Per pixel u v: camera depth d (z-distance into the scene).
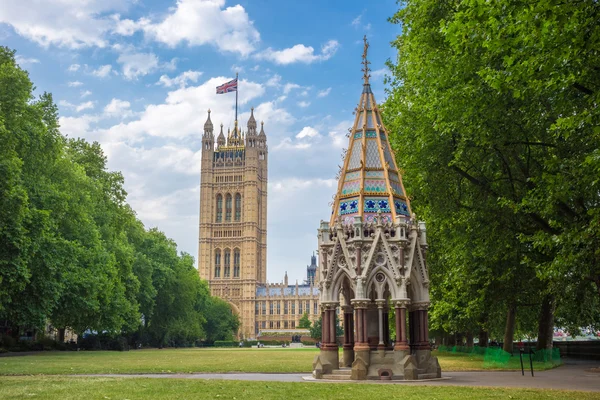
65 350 85.81
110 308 86.06
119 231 99.75
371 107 29.78
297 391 20.19
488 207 32.38
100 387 21.88
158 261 126.44
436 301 49.12
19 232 50.16
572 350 67.31
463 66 29.39
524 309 63.06
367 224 26.56
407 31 43.00
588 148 26.00
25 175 60.75
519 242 32.78
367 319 26.91
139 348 124.94
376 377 25.08
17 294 59.66
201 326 181.62
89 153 94.69
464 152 31.62
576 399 18.25
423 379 25.38
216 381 25.09
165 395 19.11
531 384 24.89
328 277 26.84
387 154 29.02
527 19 20.44
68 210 70.12
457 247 37.78
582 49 20.39
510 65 23.48
